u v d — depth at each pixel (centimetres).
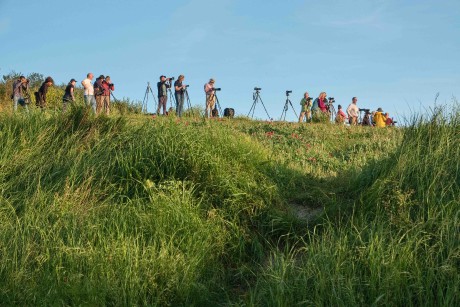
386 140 1394
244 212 769
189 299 597
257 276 641
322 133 1666
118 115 1039
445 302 515
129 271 600
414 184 707
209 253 672
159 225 686
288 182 889
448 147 745
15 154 888
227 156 866
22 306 575
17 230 690
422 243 602
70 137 952
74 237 675
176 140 874
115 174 830
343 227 680
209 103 2109
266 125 1761
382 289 545
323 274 564
